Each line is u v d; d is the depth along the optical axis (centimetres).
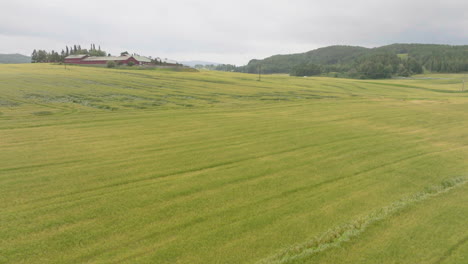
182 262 810
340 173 1498
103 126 2575
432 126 2786
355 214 1073
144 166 1574
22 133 2256
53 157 1694
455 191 1249
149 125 2652
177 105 4100
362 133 2416
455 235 917
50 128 2455
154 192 1251
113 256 833
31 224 987
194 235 936
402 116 3316
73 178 1392
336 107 4047
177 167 1566
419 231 941
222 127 2605
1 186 1284
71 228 968
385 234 928
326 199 1199
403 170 1547
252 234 943
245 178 1421
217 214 1069
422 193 1260
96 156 1730
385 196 1231
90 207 1111
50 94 4716
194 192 1256
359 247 867
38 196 1198
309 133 2391
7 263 795
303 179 1415
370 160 1711
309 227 985
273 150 1900
